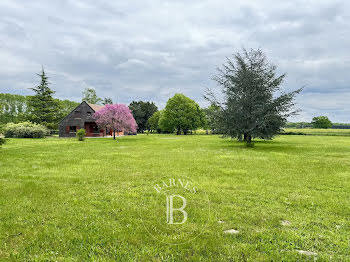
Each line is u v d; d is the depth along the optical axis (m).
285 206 5.51
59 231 4.16
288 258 3.35
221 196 6.06
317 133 52.91
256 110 20.19
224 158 13.52
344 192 6.68
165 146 22.83
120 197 6.00
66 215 4.87
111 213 5.00
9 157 14.15
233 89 21.64
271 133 21.44
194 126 62.72
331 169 10.17
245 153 16.31
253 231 4.18
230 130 21.25
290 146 22.70
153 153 16.22
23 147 21.55
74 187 7.04
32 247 3.69
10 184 7.34
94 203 5.58
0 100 63.62
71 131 48.34
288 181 7.95
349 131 63.31
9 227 4.31
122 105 40.47
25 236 3.99
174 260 3.36
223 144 25.55
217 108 22.59
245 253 3.47
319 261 3.30
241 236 4.01
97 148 20.67
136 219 4.61
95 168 10.18
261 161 12.40
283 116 20.75
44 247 3.70
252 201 5.82
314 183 7.70
